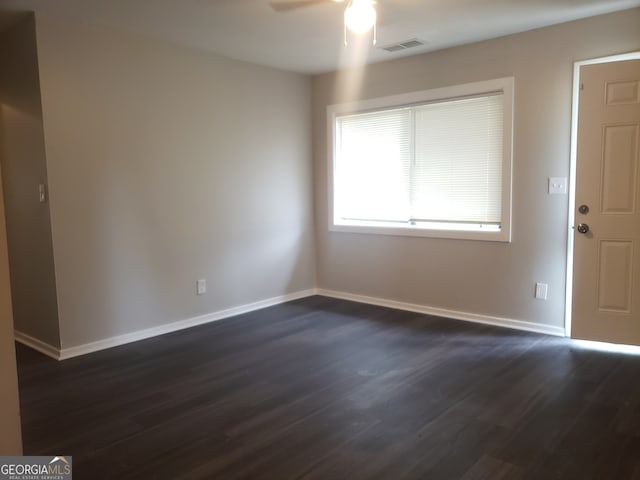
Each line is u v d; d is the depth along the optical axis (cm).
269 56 442
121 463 218
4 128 375
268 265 495
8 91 364
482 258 422
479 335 391
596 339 358
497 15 344
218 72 436
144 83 385
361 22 269
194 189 425
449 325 420
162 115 398
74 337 358
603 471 207
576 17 353
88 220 360
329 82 508
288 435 241
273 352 360
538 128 382
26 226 367
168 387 300
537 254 392
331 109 509
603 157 343
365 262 503
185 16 337
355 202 509
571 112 367
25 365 339
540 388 289
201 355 356
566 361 331
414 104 450
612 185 342
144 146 388
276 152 494
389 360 340
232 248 460
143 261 394
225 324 434
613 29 345
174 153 409
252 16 337
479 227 428
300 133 517
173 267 415
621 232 342
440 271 449
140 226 390
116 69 368
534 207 390
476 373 313
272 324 432
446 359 339
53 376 319
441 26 365
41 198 347
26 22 335
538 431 240
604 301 353
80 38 348
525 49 383
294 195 516
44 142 336
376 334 399
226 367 332
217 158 441
